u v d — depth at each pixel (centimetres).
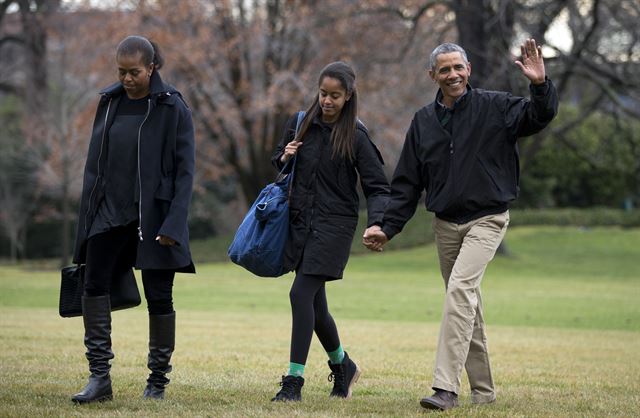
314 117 2095
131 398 2027
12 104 15962
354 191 2108
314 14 11844
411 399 2144
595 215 16538
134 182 1989
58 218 14862
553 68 11100
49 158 13088
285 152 2070
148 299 2045
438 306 6531
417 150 2088
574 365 3050
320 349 3350
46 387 2170
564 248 14000
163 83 2023
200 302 6694
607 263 12469
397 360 3028
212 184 16425
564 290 8500
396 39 11719
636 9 10325
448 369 1934
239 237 2080
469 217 2039
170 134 2003
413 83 12488
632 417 1916
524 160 12062
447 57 2025
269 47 12462
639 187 18150
